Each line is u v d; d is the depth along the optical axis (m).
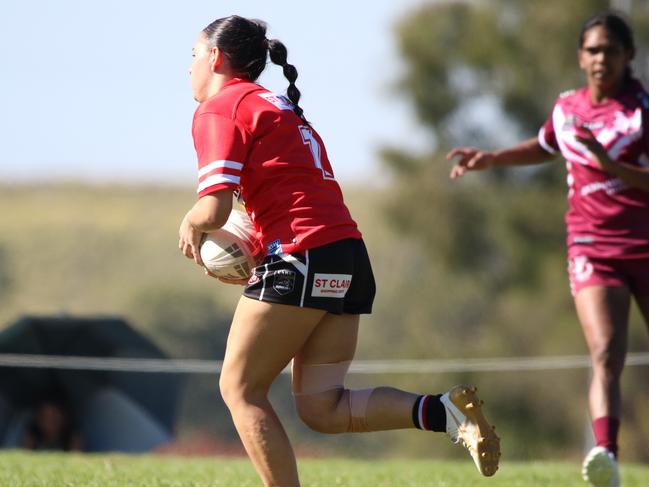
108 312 142.50
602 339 21.25
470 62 99.81
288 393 107.25
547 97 99.19
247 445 15.94
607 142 22.34
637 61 91.88
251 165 16.02
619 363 21.16
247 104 16.16
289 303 15.74
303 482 22.72
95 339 49.81
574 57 96.94
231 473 24.41
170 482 21.88
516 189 99.25
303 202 15.96
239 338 15.95
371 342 111.81
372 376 111.62
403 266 110.56
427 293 101.38
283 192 15.97
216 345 127.31
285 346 15.95
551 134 23.80
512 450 90.94
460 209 98.75
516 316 94.38
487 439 15.77
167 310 131.38
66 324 49.84
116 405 50.03
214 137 15.85
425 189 98.94
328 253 15.90
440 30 101.19
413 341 99.62
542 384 91.19
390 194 101.19
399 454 96.69
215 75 17.09
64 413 49.09
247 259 16.36
